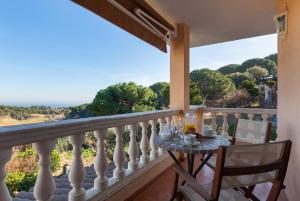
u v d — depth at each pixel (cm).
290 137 232
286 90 246
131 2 263
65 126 154
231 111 457
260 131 228
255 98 697
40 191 142
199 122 471
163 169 324
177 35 383
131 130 255
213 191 128
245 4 307
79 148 173
